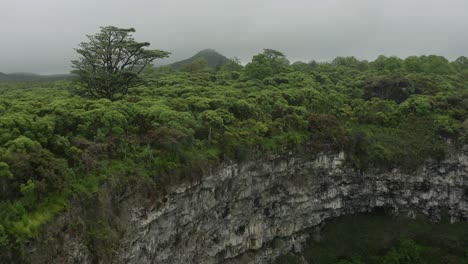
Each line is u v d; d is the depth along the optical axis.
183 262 38.22
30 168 27.33
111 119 36.56
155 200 33.91
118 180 31.70
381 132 59.41
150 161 34.94
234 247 45.00
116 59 53.22
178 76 70.44
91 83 51.53
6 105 42.81
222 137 42.44
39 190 26.53
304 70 86.62
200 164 38.41
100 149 32.91
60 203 27.19
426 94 69.50
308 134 51.78
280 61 84.94
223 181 41.66
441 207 58.88
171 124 39.53
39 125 31.83
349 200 56.59
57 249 25.81
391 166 56.62
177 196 36.19
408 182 57.44
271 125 49.41
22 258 23.72
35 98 49.16
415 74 78.19
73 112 36.38
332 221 56.12
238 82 68.81
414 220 57.97
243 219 45.94
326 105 60.62
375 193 57.38
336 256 52.97
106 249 28.77
